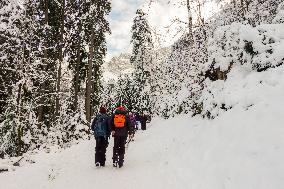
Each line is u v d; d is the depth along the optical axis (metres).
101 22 31.45
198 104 12.92
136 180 8.07
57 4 27.42
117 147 9.91
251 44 9.91
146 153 11.34
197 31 15.53
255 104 7.62
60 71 26.67
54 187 8.44
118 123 9.91
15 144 15.47
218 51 11.80
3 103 18.23
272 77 8.02
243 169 5.89
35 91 16.91
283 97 7.00
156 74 33.25
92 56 32.59
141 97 34.91
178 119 15.69
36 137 17.95
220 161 6.79
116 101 42.78
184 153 8.77
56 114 25.98
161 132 14.88
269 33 9.53
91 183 8.33
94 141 16.30
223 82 10.67
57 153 14.17
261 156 5.83
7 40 14.49
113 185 7.89
